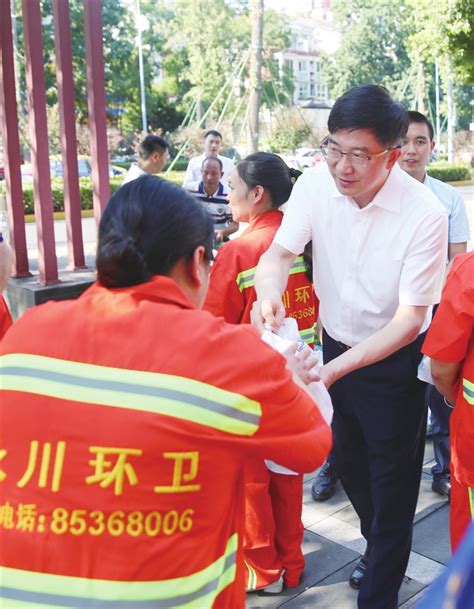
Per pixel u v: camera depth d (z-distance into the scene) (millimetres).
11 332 1311
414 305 2279
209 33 35031
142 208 1315
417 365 2432
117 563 1187
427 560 2955
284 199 2727
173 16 40719
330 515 3348
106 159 6332
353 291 2420
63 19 5969
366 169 2123
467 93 43875
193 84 37844
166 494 1199
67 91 6168
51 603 1180
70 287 6008
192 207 1354
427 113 39031
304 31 59406
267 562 2703
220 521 1283
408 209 2285
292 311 2760
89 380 1218
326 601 2711
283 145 28062
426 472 3750
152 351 1229
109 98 36719
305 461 1331
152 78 38688
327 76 49250
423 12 15180
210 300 2639
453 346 2008
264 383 1266
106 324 1262
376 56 47219
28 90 5797
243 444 1248
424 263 2271
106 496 1187
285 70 31984
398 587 2527
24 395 1229
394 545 2484
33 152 5848
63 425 1203
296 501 2674
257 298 2367
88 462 1191
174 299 1301
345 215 2357
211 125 32188
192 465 1206
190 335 1247
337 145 2125
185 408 1196
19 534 1208
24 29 5773
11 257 2449
